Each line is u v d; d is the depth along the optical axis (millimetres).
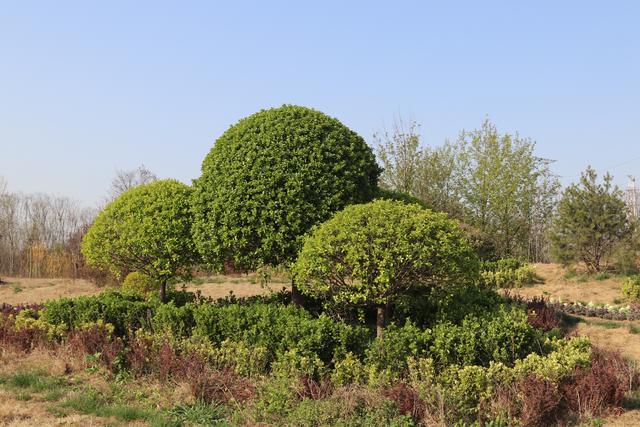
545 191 24656
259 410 6168
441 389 6164
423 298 9055
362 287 7770
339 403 5949
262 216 8594
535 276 18047
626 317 12523
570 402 6449
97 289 18938
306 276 7902
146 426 5812
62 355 8109
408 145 21922
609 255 17562
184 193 10766
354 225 7570
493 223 23438
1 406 6238
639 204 24125
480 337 7285
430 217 7656
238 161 8930
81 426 5750
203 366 7047
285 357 6992
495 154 23438
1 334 9008
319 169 8789
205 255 9398
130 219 10523
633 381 7312
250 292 17031
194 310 8375
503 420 5867
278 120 9188
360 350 7387
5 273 25359
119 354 7777
